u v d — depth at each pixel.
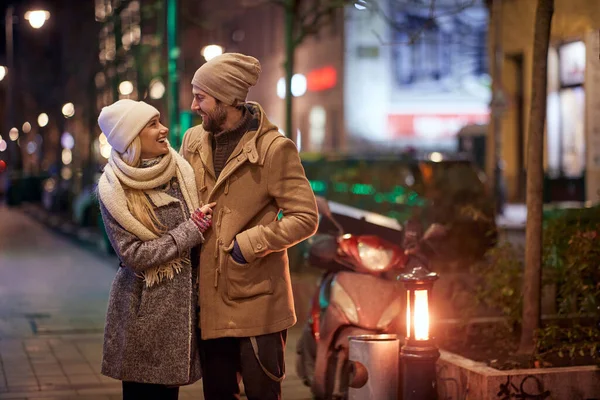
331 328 8.79
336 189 21.09
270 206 6.60
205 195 6.59
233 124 6.56
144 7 30.31
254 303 6.43
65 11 46.72
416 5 18.58
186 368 6.30
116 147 6.33
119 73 32.97
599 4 19.47
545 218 11.41
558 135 33.28
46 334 13.68
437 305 11.38
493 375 8.10
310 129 60.75
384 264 8.94
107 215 6.33
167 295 6.32
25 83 64.25
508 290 9.98
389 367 8.10
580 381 8.27
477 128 45.41
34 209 56.25
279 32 64.19
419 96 56.47
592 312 9.78
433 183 15.35
